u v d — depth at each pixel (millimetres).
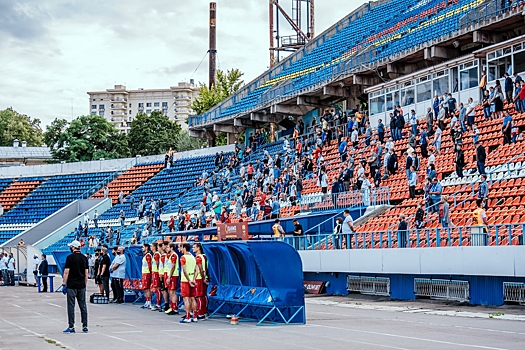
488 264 19125
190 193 48906
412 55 38875
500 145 28625
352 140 37344
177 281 19359
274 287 16062
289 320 16109
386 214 27859
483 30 34719
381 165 32781
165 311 19719
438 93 36344
